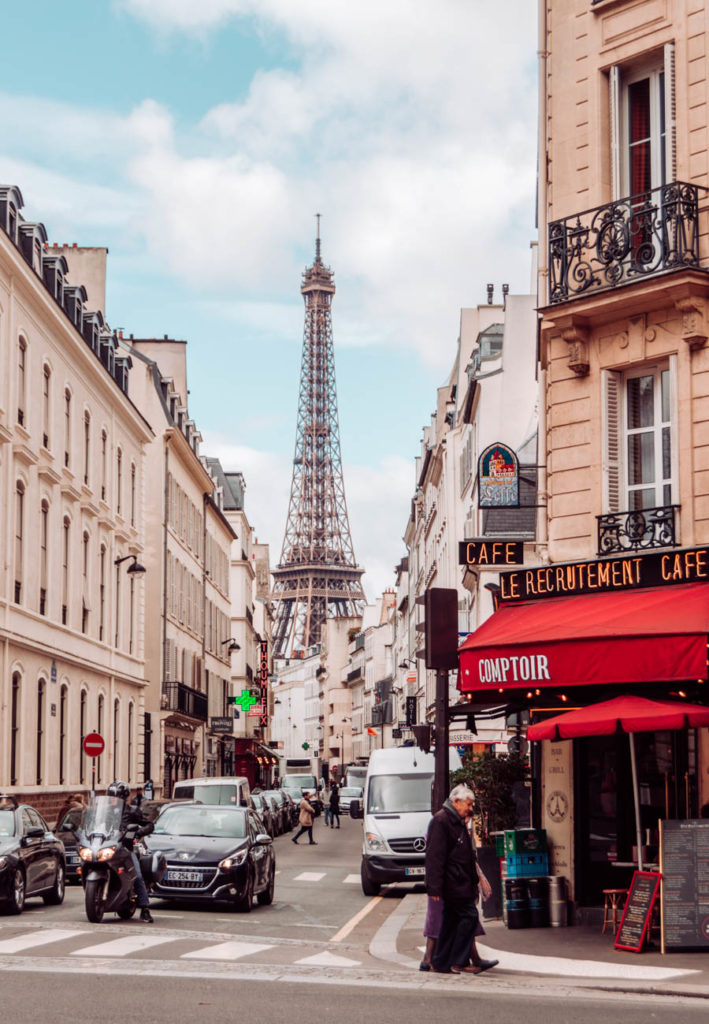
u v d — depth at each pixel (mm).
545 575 19172
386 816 26812
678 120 18875
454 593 18391
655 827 17797
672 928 14859
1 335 34562
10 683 35375
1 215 34594
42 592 39594
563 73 20531
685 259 18203
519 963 14375
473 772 25156
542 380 22094
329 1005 11469
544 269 21828
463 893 13961
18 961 14578
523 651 16562
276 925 20000
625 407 19562
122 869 19500
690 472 18234
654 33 19297
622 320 19219
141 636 54156
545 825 18891
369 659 150125
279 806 58875
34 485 38062
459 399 56438
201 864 21781
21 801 36375
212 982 13008
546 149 22031
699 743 17156
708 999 12344
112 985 12625
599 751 18562
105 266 57188
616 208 19203
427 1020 10672
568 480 19812
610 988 12781
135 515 53406
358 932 19250
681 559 17594
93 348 46188
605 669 15742
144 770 56469
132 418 51562
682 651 15195
